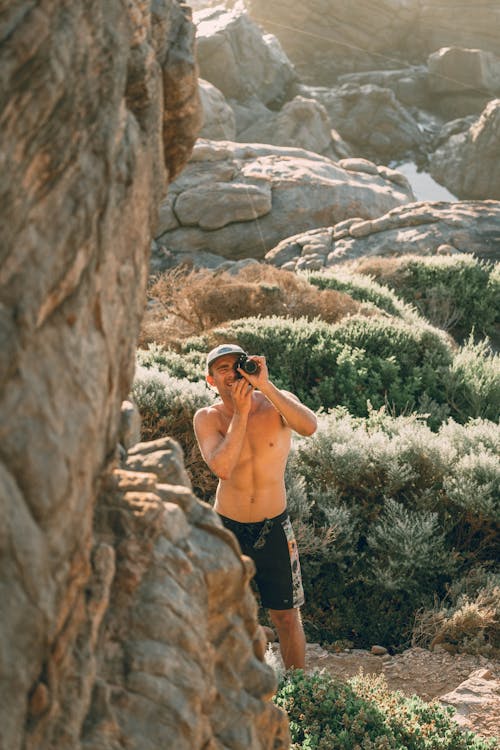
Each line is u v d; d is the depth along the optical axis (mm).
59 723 1106
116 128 1256
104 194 1207
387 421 7746
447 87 52625
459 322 17469
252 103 46938
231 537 1688
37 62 1037
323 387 9617
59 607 1079
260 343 10023
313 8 54938
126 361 1425
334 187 30422
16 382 963
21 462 959
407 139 49531
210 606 1591
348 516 5805
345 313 12359
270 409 3990
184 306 11836
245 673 1646
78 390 1108
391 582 5367
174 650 1384
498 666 4641
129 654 1325
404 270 18156
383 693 3613
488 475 6289
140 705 1284
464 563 5902
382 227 23875
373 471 6309
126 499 1475
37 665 1021
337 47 55438
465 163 46719
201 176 29688
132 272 1415
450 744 3277
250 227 28891
